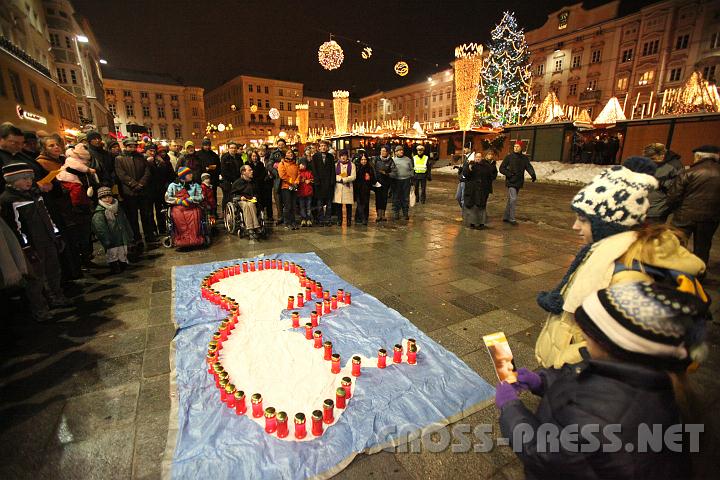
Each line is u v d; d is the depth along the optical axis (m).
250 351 3.33
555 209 11.20
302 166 8.27
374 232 8.13
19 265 3.20
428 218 9.77
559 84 42.84
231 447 2.26
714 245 6.95
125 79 71.31
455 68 19.02
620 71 37.41
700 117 18.11
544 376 1.53
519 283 5.10
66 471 2.13
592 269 1.56
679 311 0.93
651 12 34.38
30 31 22.22
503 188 16.97
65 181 5.05
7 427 2.46
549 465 1.09
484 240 7.43
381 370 3.05
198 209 6.70
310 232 8.14
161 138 74.62
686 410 0.98
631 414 0.95
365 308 4.23
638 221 1.61
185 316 4.02
